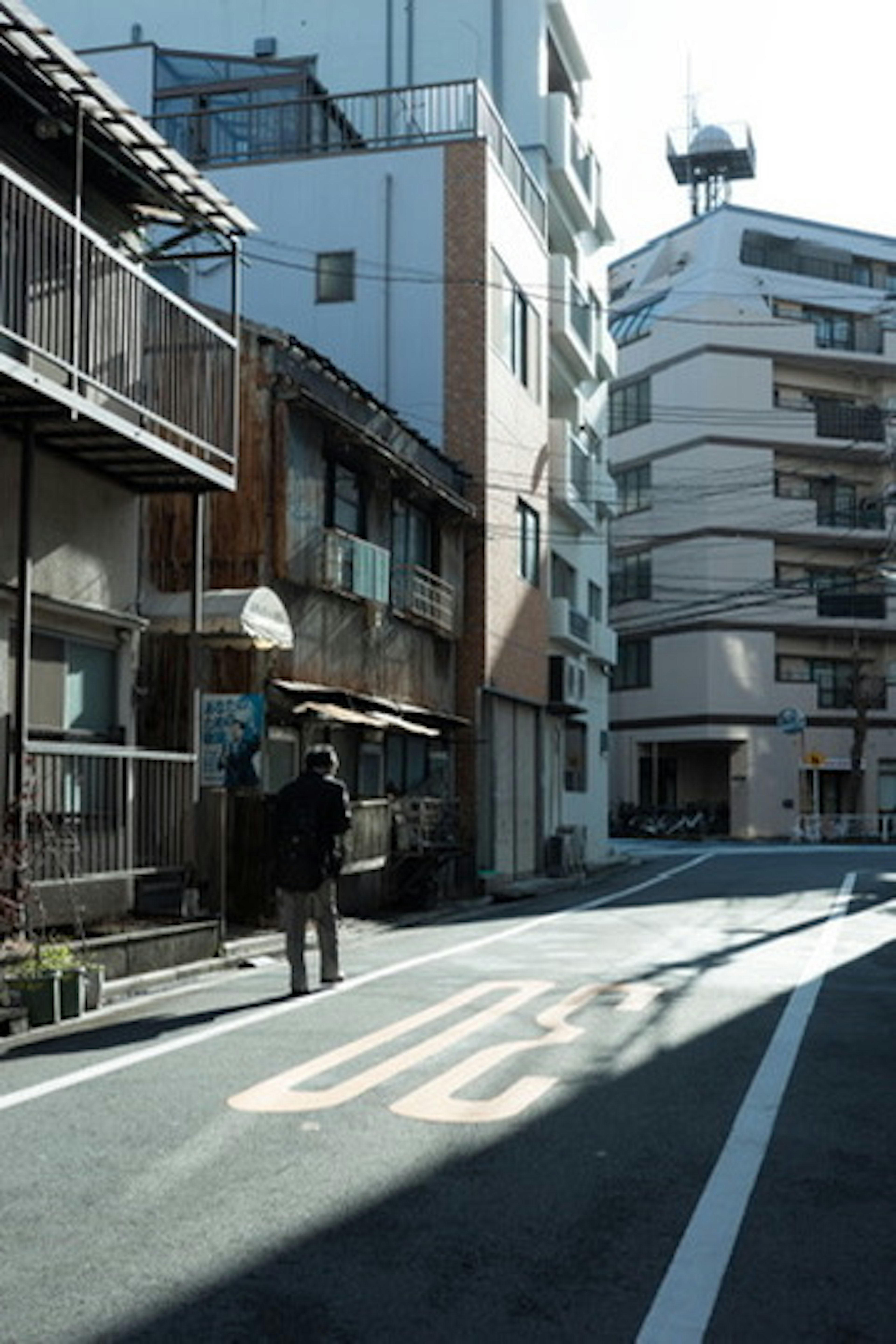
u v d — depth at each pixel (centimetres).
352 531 1867
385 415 1955
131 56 2680
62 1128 605
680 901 2038
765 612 5047
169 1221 477
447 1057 762
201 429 1245
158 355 1193
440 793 2206
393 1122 617
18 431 1074
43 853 1038
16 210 983
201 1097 664
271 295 2447
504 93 3122
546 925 1631
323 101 2519
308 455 1655
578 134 3369
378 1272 431
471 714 2330
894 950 1358
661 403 5228
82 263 1072
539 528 2772
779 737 5034
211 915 1224
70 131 1084
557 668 2853
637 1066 750
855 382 5344
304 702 1623
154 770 1225
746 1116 644
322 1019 891
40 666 1144
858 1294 420
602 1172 546
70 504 1184
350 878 1748
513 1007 943
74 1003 885
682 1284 426
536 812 2734
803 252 5362
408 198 2433
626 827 5078
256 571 1548
